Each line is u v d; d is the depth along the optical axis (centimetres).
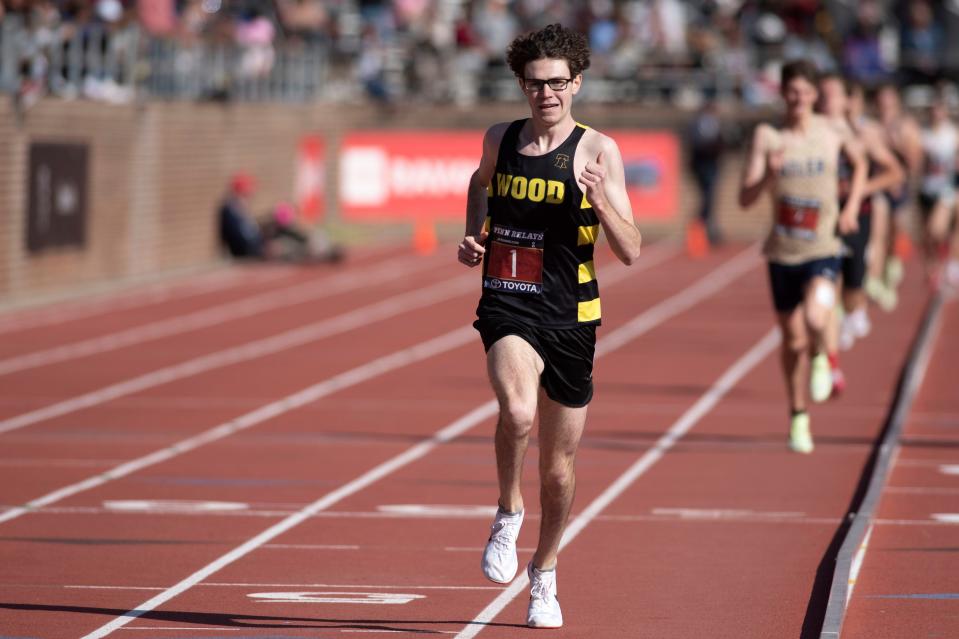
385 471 3622
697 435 4131
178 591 2477
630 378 5284
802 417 3716
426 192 11531
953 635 2180
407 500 3284
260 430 4228
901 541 2834
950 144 7819
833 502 3234
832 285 3581
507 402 2012
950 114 10906
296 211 11050
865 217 4778
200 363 5672
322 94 11625
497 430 2064
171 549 2802
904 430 4153
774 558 2717
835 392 3972
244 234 9738
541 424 2130
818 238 3566
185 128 9300
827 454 3822
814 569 2628
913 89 11200
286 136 10838
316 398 4834
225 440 4062
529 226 2081
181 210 9312
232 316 7212
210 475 3566
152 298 7894
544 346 2075
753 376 5334
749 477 3519
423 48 11962
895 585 2494
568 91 2052
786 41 11731
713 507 3186
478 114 11606
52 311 7256
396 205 11562
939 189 7794
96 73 8294
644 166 11412
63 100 7856
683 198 11419
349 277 9069
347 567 2656
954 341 6216
